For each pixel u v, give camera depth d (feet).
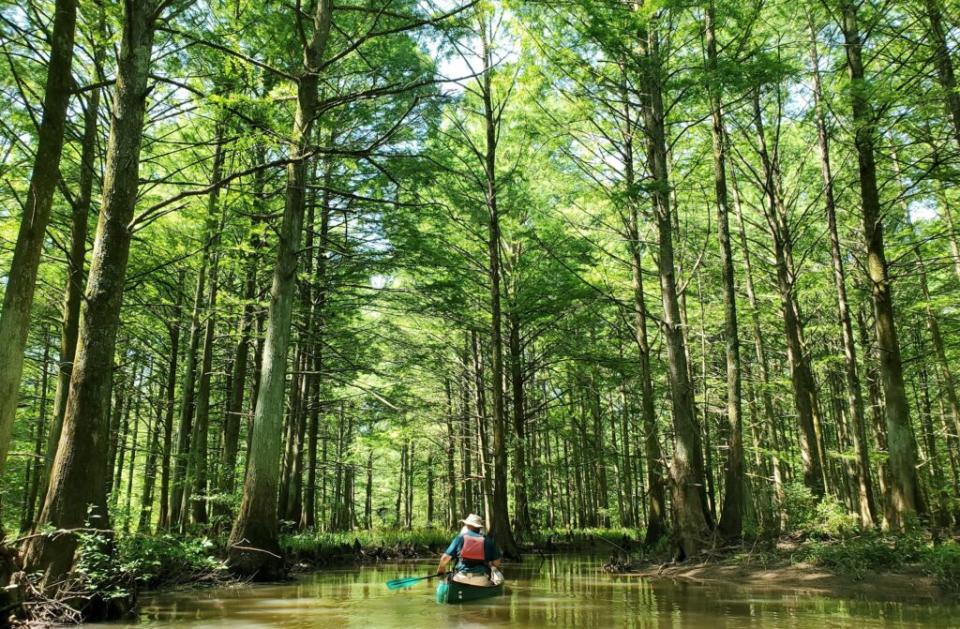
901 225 67.62
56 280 52.11
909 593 29.76
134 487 96.17
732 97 57.72
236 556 39.11
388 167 52.85
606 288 66.28
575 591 34.32
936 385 77.41
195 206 44.06
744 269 76.02
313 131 55.88
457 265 63.41
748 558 41.37
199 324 53.31
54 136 24.34
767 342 87.51
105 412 26.35
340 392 88.79
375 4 49.75
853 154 59.47
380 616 25.85
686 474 47.47
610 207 63.16
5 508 66.33
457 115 71.77
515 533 80.48
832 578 34.27
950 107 42.01
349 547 60.90
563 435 87.71
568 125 57.88
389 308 65.67
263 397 42.39
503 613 26.40
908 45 46.91
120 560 26.27
